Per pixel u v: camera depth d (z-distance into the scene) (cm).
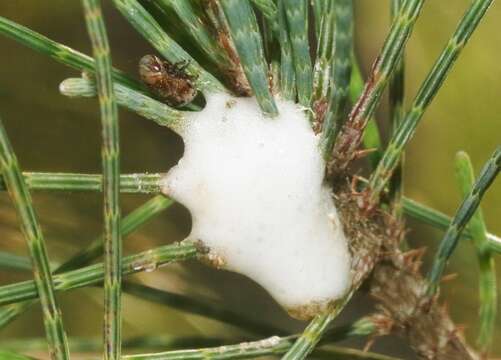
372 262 14
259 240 13
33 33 13
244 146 13
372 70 13
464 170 14
